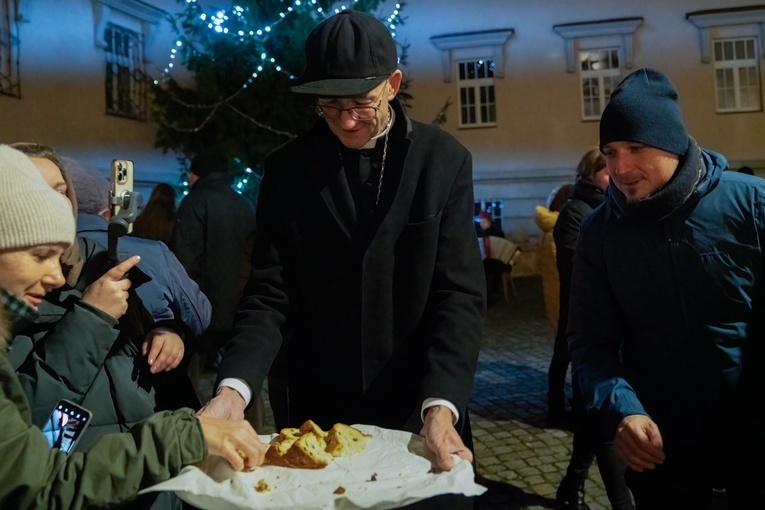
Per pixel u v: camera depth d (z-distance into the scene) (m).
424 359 1.91
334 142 1.95
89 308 1.60
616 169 1.91
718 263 1.87
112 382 1.72
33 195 1.35
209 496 1.29
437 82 16.05
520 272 15.56
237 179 8.11
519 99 15.82
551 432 4.78
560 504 3.67
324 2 7.93
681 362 1.95
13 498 1.22
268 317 1.94
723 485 2.01
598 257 2.09
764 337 1.91
